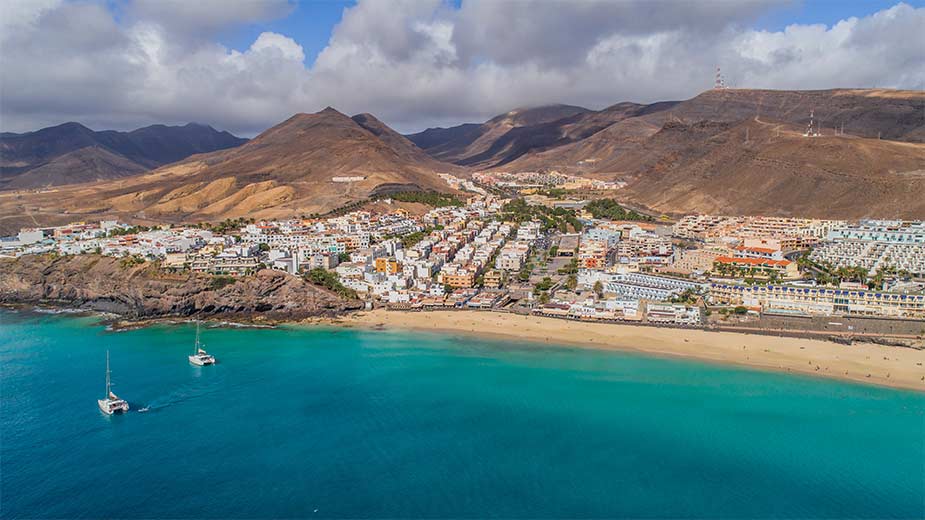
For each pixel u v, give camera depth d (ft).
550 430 605.73
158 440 597.93
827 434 589.73
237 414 650.43
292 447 583.17
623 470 536.01
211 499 503.61
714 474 529.04
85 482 528.22
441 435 600.39
